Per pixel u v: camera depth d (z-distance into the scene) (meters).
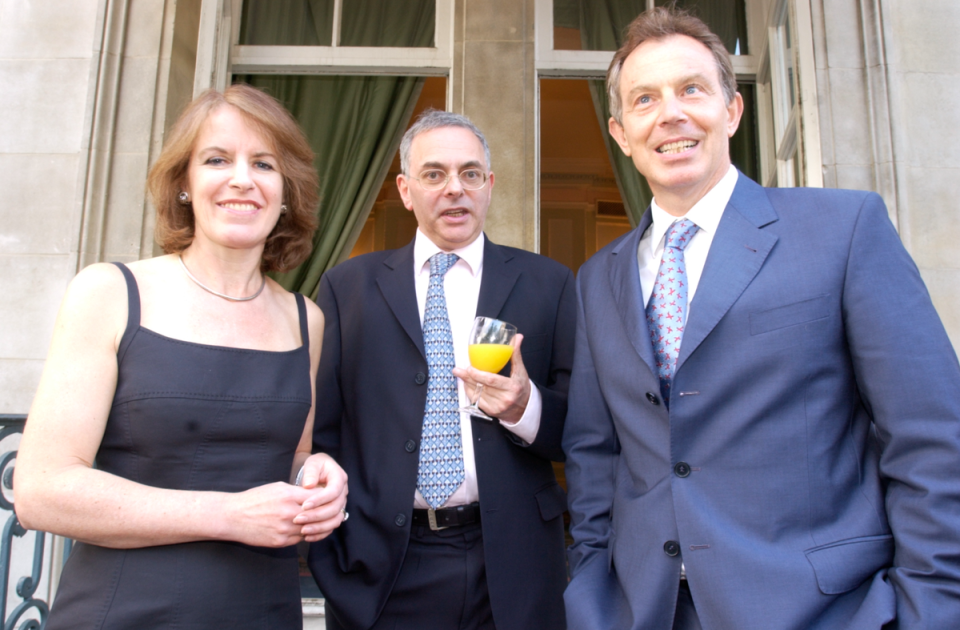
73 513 0.84
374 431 1.37
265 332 1.10
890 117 2.26
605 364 1.12
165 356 0.96
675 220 1.11
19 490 0.85
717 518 0.91
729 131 1.14
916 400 0.84
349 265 1.59
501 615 1.23
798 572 0.84
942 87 2.31
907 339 0.86
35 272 2.35
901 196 2.21
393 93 2.94
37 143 2.43
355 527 1.32
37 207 2.39
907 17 2.35
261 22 2.93
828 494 0.90
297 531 0.93
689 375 0.97
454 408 1.35
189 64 2.58
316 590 2.39
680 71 1.04
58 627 0.88
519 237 2.58
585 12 2.88
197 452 0.96
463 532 1.31
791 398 0.92
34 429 0.87
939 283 2.20
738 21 2.91
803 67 2.36
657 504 0.98
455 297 1.48
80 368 0.91
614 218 6.09
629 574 0.98
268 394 1.03
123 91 2.43
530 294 1.50
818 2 2.37
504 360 1.23
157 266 1.06
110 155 2.38
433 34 2.91
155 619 0.88
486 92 2.69
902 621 0.78
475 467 1.31
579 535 1.14
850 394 0.94
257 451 1.01
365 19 2.93
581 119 3.85
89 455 0.90
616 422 1.10
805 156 2.33
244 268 1.10
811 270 0.94
